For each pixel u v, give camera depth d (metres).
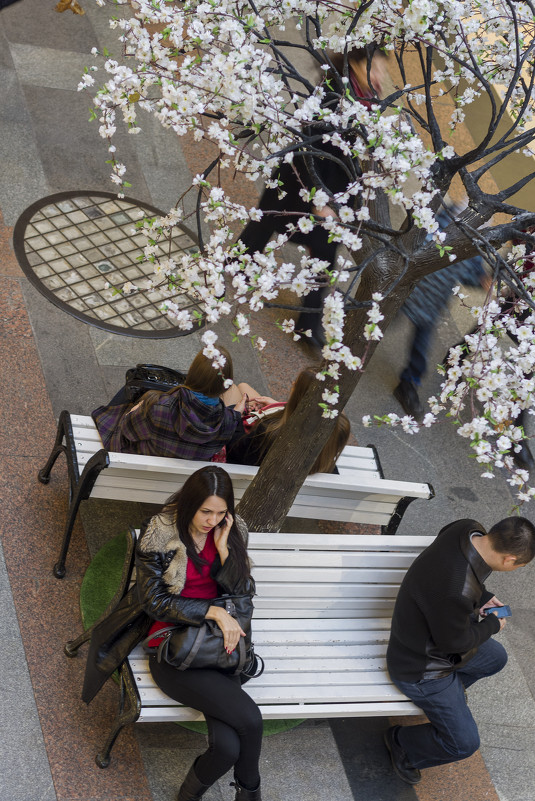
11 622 4.06
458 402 3.01
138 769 3.78
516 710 4.68
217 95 3.12
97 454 4.07
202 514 3.51
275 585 4.09
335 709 3.83
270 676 3.86
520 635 5.08
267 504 4.15
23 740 3.69
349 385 3.75
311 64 8.36
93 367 5.43
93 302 5.83
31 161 6.64
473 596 3.70
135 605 3.56
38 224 6.20
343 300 2.93
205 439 4.21
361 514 4.77
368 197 3.07
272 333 6.22
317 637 4.15
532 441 6.45
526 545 3.64
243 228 6.79
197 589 3.65
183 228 6.62
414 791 4.14
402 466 5.78
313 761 4.08
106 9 8.31
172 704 3.60
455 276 5.92
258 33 3.31
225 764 3.44
